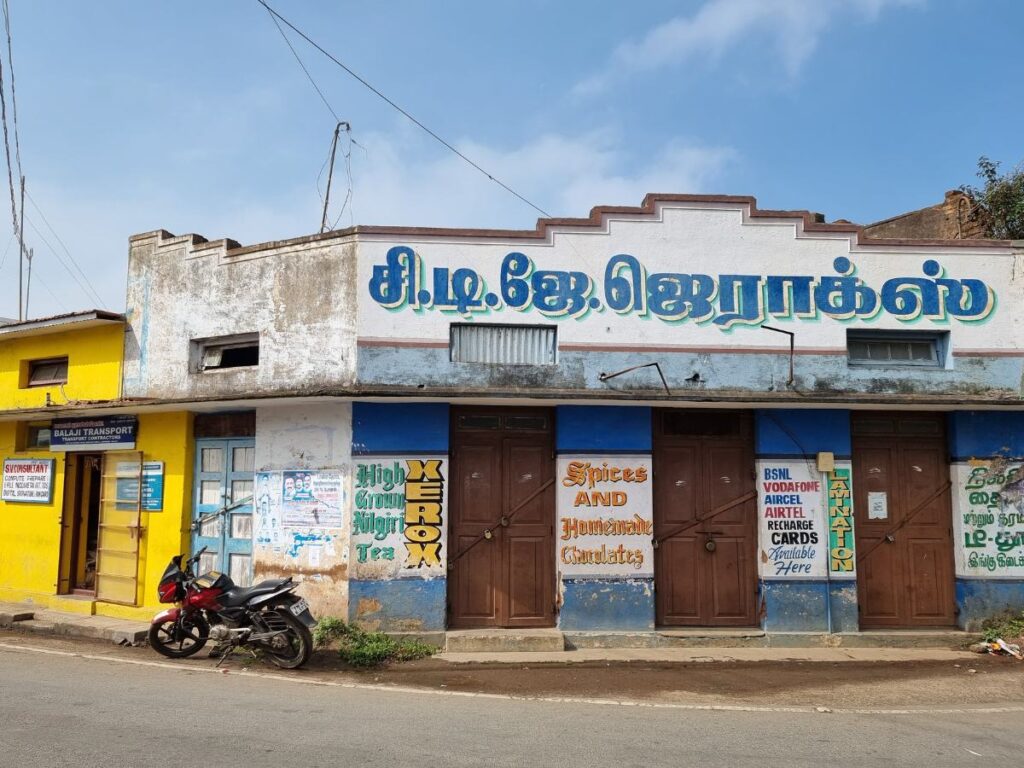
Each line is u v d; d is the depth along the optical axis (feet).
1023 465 35.04
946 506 35.50
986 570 34.55
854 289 35.35
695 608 34.32
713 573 34.55
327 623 32.27
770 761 18.80
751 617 34.30
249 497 36.45
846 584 34.12
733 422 35.37
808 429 34.76
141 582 38.29
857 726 22.41
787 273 35.32
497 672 29.45
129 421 39.78
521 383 34.09
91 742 18.92
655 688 27.27
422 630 32.94
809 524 34.30
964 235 46.50
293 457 35.06
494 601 34.09
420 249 34.73
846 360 34.96
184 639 32.35
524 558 34.40
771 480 34.40
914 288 35.50
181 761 17.58
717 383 34.45
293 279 36.19
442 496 33.68
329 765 17.56
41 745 18.63
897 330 35.35
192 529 37.76
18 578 43.21
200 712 22.25
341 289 34.99
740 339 34.76
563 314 34.58
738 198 35.55
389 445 33.71
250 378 36.65
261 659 30.37
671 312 34.78
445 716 22.65
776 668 30.27
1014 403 33.14
